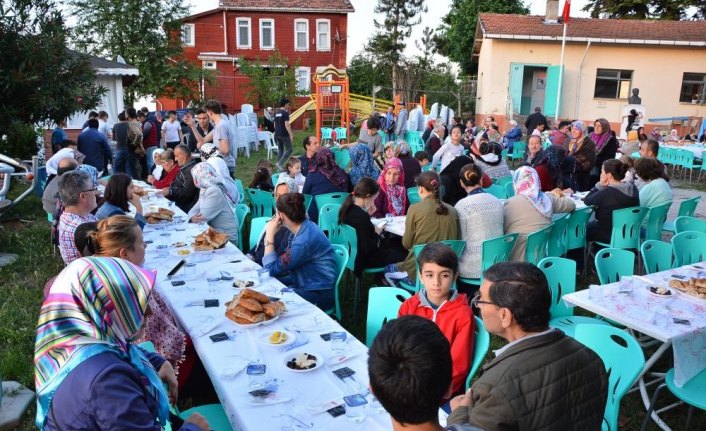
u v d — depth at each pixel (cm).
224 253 414
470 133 1379
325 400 210
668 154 1212
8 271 571
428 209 427
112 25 2039
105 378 146
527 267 193
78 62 936
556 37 1831
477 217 430
